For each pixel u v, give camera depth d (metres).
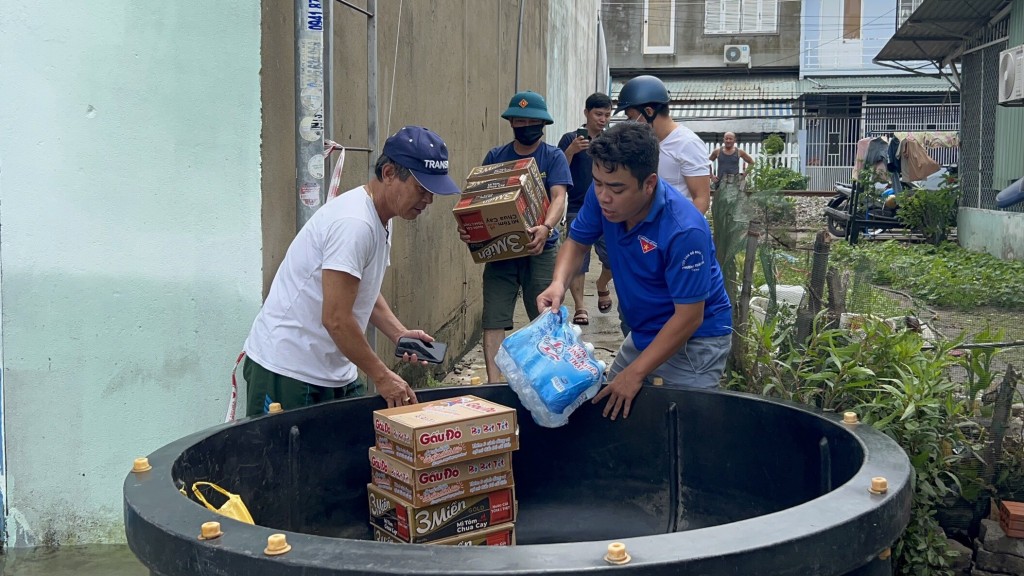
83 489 4.03
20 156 3.85
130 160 3.84
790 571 1.67
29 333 3.95
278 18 3.96
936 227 15.47
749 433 2.84
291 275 3.26
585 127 7.56
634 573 1.57
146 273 3.89
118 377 3.96
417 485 2.61
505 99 9.76
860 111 32.12
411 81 5.85
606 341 7.68
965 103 15.52
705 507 2.96
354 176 4.75
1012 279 9.37
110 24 3.77
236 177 3.82
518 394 3.09
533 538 3.13
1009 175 13.33
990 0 13.18
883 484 1.91
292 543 1.69
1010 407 3.95
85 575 3.79
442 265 7.05
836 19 33.53
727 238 5.25
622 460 3.12
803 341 4.25
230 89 3.78
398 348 3.38
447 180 3.12
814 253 4.41
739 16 35.44
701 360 3.54
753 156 32.69
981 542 3.84
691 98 33.75
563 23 15.23
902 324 4.53
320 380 3.32
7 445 4.01
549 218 5.56
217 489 2.31
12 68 3.81
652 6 35.88
